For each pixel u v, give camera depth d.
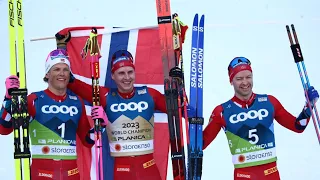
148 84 17.23
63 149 15.38
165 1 16.23
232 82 16.09
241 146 15.91
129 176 15.84
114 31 17.31
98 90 15.66
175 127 15.56
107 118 15.81
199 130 15.85
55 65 15.43
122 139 15.95
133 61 16.97
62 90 15.66
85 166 16.84
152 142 16.20
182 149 15.50
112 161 16.80
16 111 14.86
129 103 16.09
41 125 15.40
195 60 16.34
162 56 16.00
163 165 17.00
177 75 15.55
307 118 16.00
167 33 16.09
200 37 16.53
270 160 15.85
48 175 15.20
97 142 15.39
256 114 15.95
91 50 15.81
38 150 15.36
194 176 15.66
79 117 15.81
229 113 16.02
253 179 15.77
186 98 15.82
